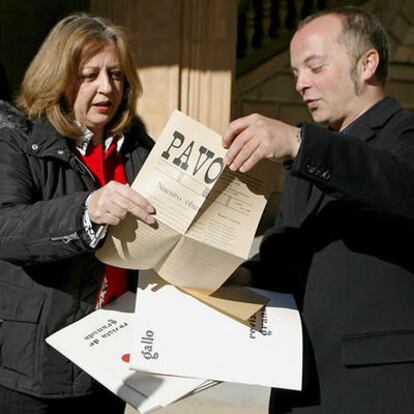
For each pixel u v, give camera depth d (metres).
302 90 2.04
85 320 2.10
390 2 7.67
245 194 1.84
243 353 1.92
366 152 1.71
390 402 1.89
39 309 2.08
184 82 5.74
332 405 1.95
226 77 5.79
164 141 1.87
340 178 1.68
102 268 2.14
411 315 1.91
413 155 1.81
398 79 7.93
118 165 2.27
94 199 1.82
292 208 2.11
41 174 2.07
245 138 1.70
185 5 5.65
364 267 1.93
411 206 1.72
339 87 1.99
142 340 1.93
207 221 1.83
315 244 2.01
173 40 5.66
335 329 1.95
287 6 7.46
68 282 2.10
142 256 1.89
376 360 1.89
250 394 4.01
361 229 1.92
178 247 1.84
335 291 1.95
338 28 1.98
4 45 7.22
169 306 1.97
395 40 7.76
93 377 1.96
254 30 7.46
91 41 2.10
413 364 1.90
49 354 2.09
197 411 3.82
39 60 2.11
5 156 2.04
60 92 2.08
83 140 2.16
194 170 1.84
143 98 5.74
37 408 2.13
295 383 1.89
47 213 1.86
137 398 1.91
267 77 7.44
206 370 1.89
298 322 1.98
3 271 2.11
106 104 2.15
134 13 5.64
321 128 1.70
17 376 2.10
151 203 1.83
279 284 2.17
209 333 1.94
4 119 2.07
